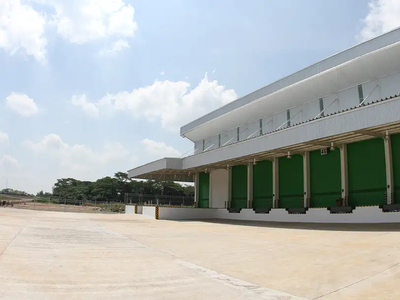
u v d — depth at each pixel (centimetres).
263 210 2758
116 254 997
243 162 3094
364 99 2017
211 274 783
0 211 2803
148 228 1981
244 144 2492
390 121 1545
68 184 8562
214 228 2014
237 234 1628
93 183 7631
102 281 680
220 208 3288
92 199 7144
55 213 3244
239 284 697
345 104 2280
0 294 548
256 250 1110
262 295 618
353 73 2155
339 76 2223
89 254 971
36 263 798
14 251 921
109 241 1284
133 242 1295
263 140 2305
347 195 2166
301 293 632
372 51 1970
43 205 4675
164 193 7525
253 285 692
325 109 2397
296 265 856
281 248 1129
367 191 2059
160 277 737
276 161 2802
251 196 3048
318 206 2402
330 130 1830
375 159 2033
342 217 2080
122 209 4600
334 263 850
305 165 2500
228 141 3484
